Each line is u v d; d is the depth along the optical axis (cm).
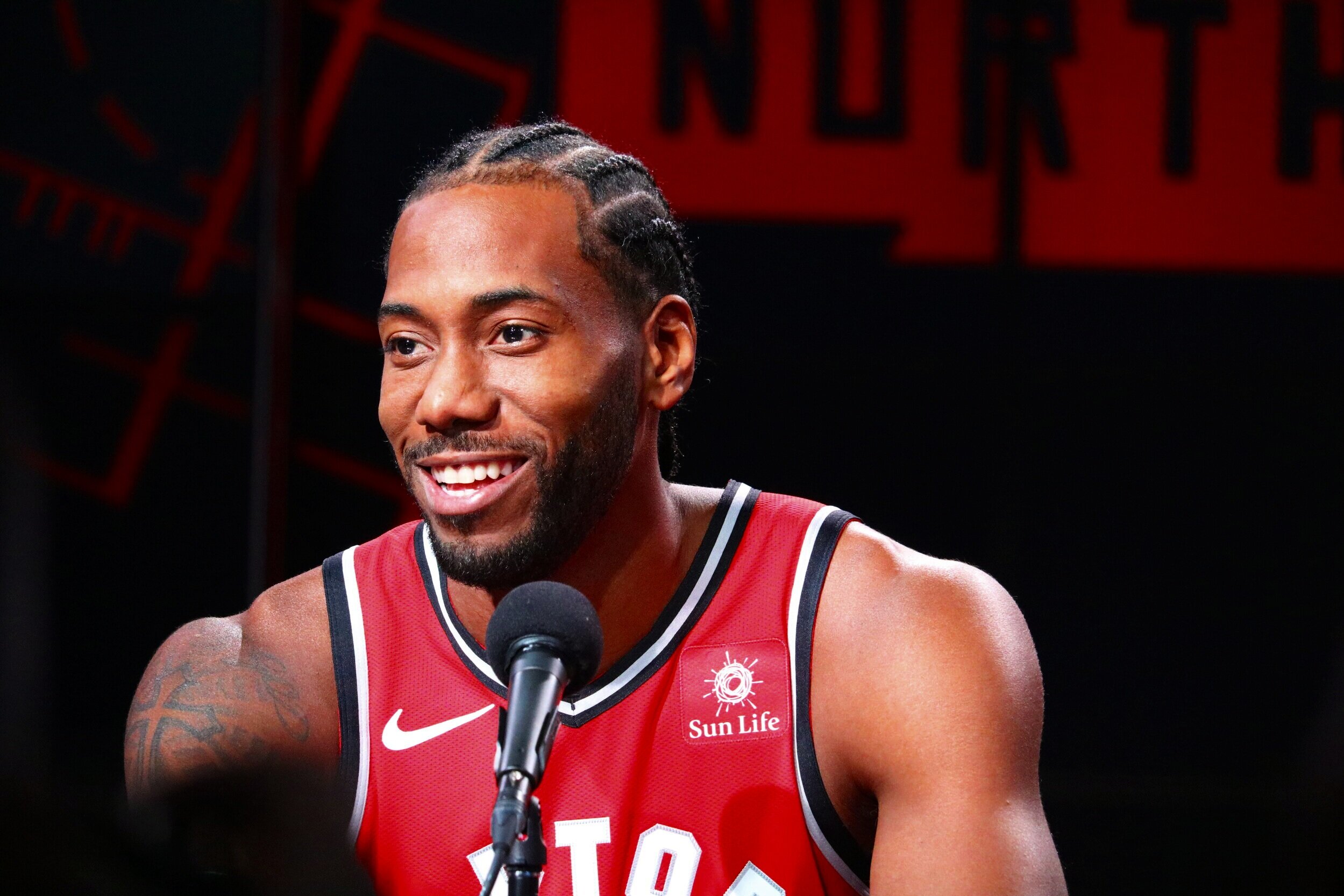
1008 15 1165
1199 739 1174
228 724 370
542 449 348
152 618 1180
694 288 416
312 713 388
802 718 376
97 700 1172
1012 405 1179
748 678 381
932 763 346
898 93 1175
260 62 1177
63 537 1175
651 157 1182
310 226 1183
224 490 1185
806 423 1197
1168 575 1180
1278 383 1172
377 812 386
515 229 351
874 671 364
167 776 168
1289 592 1174
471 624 393
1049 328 1180
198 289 1184
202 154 1183
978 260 1179
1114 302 1175
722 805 373
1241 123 1162
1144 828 1157
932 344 1187
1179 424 1180
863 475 1195
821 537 399
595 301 358
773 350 1191
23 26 1180
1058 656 1183
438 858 378
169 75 1182
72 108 1182
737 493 416
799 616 387
